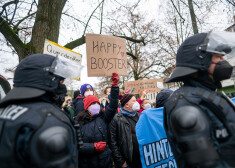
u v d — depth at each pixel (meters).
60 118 1.00
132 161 2.81
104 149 2.70
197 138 0.93
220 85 1.26
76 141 1.15
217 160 0.92
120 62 3.04
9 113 1.00
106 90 4.64
